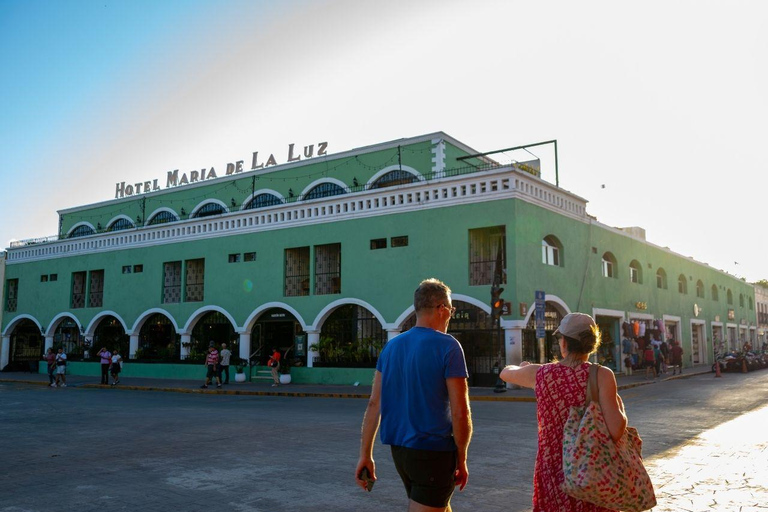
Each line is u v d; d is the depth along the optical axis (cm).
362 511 612
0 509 625
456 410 337
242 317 2658
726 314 4481
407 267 2255
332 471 793
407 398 346
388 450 945
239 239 2716
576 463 306
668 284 3400
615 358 2736
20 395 2112
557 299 2250
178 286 2962
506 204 2075
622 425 315
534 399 1758
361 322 2423
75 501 655
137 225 3566
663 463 817
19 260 3625
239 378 2522
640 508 310
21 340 3628
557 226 2325
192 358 2747
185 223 2889
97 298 3322
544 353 2211
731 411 1388
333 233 2452
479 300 2089
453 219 2178
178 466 834
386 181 2702
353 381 2294
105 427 1243
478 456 878
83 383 2611
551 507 321
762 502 621
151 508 625
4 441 1070
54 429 1219
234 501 650
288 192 2984
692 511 594
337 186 2831
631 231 3419
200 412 1521
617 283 2769
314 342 2444
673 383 2359
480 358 2136
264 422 1297
